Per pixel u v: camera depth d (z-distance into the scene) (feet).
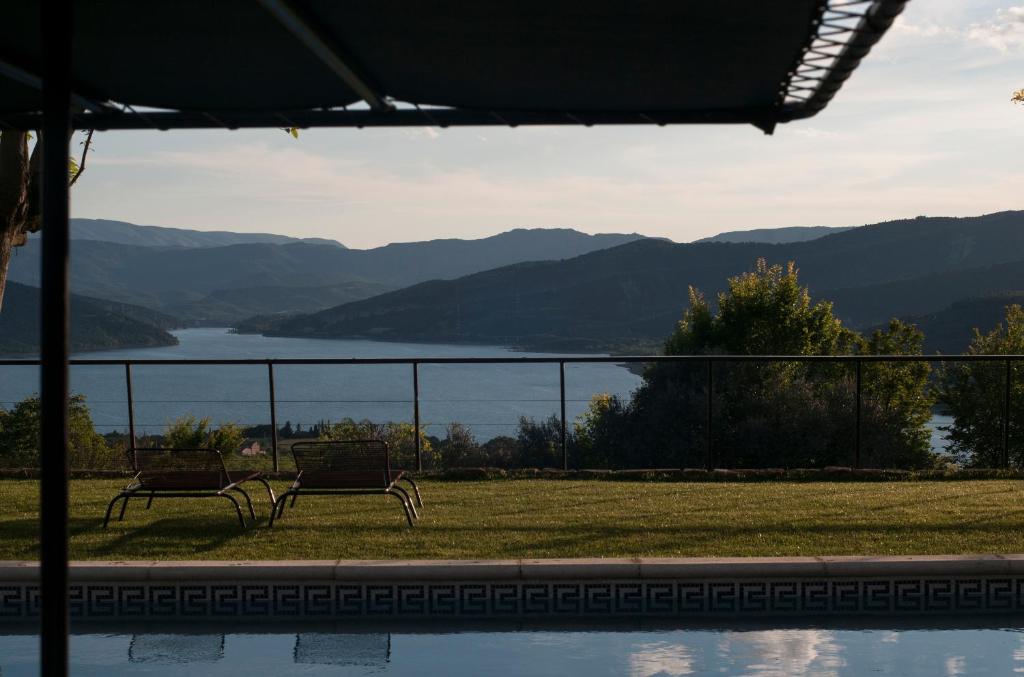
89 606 14.76
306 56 10.18
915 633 13.93
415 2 8.16
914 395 72.59
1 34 9.86
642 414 63.52
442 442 32.78
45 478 7.39
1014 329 100.42
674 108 11.47
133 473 26.58
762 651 13.14
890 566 14.62
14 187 22.59
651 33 8.79
